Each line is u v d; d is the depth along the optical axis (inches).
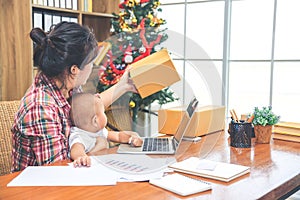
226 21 122.5
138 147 53.5
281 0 112.6
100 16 119.4
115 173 44.7
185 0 131.4
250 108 121.7
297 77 112.1
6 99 95.3
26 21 92.9
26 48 92.9
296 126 63.9
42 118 51.3
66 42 50.3
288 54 113.2
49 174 44.6
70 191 39.2
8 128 69.7
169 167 47.1
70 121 54.2
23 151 53.3
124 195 38.2
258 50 118.9
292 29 111.6
